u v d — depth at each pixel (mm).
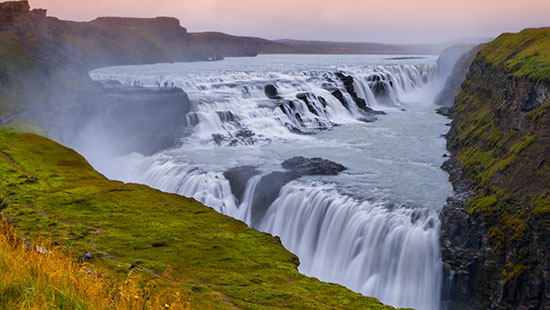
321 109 102750
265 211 57844
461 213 44625
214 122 89625
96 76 146750
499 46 82938
